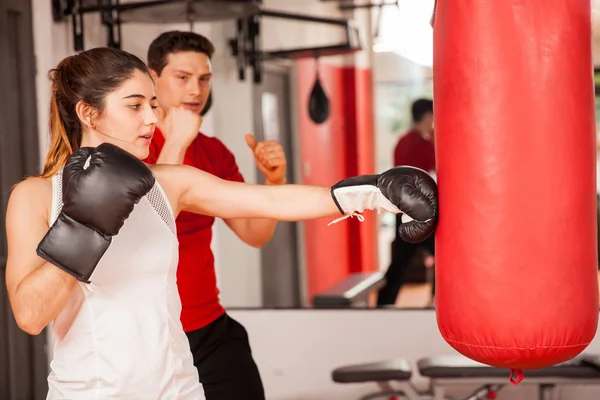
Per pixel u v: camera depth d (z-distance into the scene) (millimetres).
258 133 4773
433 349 3775
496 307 1528
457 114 1559
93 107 1650
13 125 3451
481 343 1563
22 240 1537
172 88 2643
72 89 1654
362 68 4797
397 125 4793
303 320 3869
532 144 1498
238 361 2459
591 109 1581
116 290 1573
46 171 1678
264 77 4820
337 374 3342
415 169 1646
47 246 1429
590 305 1578
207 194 1738
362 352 3830
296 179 4922
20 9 3465
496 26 1507
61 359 1583
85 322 1560
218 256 4637
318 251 4805
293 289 4750
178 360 1637
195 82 2645
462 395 3760
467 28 1536
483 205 1523
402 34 4715
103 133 1670
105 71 1641
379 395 3451
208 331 2416
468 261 1551
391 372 3301
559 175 1510
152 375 1585
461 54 1548
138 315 1584
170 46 2629
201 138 2658
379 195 1648
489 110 1511
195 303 2393
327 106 4730
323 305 4570
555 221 1513
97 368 1557
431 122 4727
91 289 1554
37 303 1443
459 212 1560
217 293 2514
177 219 2342
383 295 4668
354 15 4754
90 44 3773
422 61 4723
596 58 4070
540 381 3246
